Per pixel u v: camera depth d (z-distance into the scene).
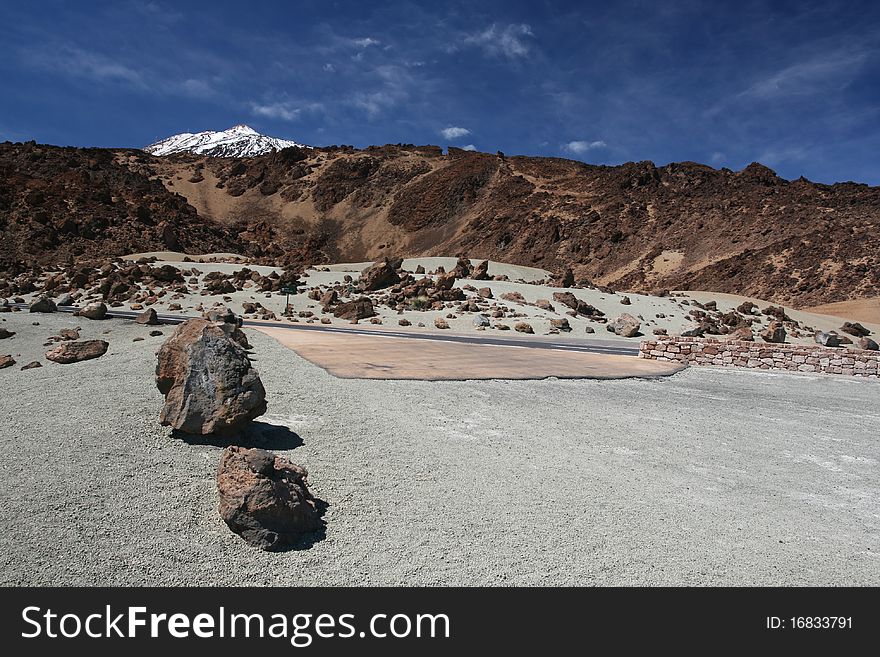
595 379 17.78
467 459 8.95
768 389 18.52
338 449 8.80
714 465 9.93
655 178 141.12
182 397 8.15
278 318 37.81
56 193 105.06
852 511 8.37
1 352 23.61
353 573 5.77
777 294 88.12
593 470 9.05
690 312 49.44
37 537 5.68
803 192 117.50
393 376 14.89
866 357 21.80
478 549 6.30
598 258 119.62
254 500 6.09
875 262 86.25
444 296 44.06
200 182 185.38
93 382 11.68
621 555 6.38
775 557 6.65
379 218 165.38
